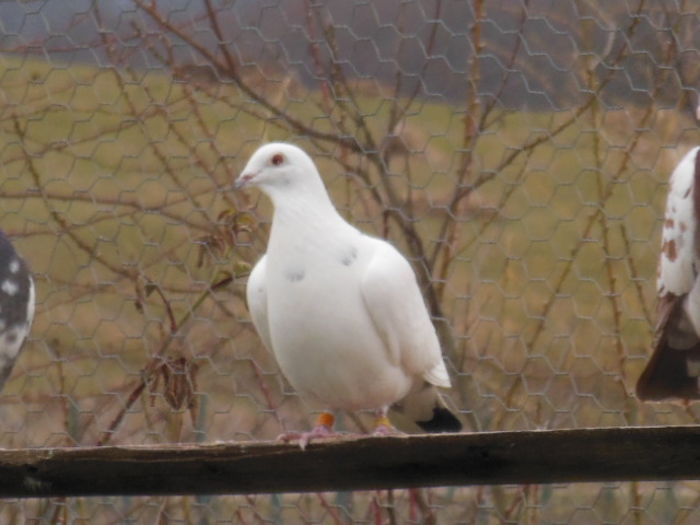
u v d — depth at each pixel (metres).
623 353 9.45
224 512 10.08
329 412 7.66
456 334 9.97
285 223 7.35
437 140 10.09
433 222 9.98
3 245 8.20
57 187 11.00
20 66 10.45
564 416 9.97
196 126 10.48
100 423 10.09
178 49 10.23
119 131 10.20
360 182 9.94
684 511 9.62
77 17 10.43
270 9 10.02
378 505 9.45
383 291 7.28
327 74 10.19
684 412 10.04
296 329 7.28
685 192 7.69
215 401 10.38
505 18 9.69
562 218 9.75
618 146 9.40
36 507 10.29
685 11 9.44
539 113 9.75
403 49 9.76
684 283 7.75
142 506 9.88
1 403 10.59
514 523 9.59
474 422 9.77
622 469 6.27
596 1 9.59
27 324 8.27
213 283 9.80
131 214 10.05
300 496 10.12
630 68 9.60
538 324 9.77
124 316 10.73
